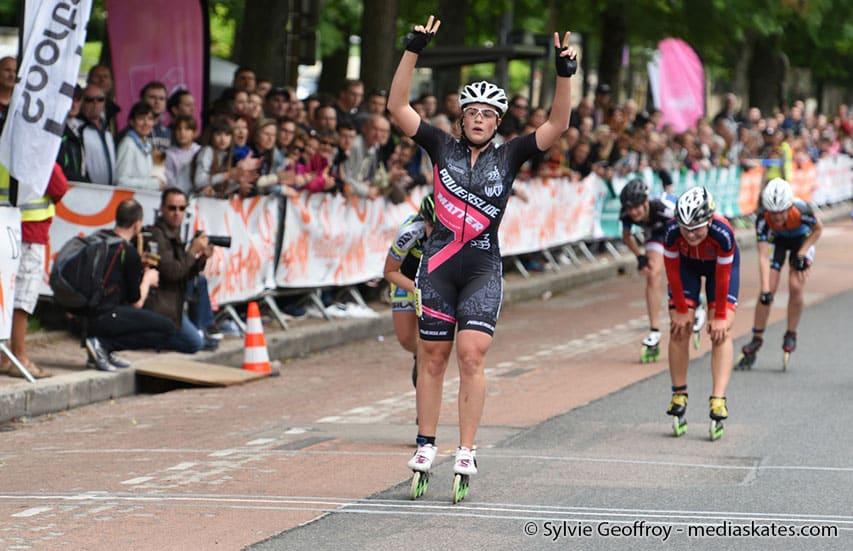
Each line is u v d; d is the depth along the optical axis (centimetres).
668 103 5984
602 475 1689
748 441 1938
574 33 6278
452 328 1548
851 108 10456
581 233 4475
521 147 1533
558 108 1509
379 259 3341
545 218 4194
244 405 2286
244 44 4281
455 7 4909
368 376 2633
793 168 6694
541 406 2244
